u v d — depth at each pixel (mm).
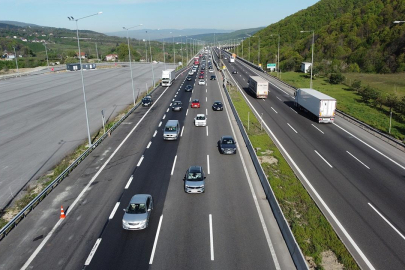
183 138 36469
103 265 15500
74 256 16219
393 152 31469
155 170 27266
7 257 16219
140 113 50188
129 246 16953
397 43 91750
